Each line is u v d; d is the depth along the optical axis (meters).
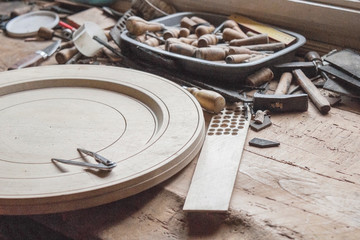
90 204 0.92
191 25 1.71
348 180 1.03
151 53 1.50
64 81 1.35
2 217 1.13
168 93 1.26
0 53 1.73
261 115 1.27
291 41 1.59
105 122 1.18
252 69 1.41
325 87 1.35
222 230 0.93
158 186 1.02
